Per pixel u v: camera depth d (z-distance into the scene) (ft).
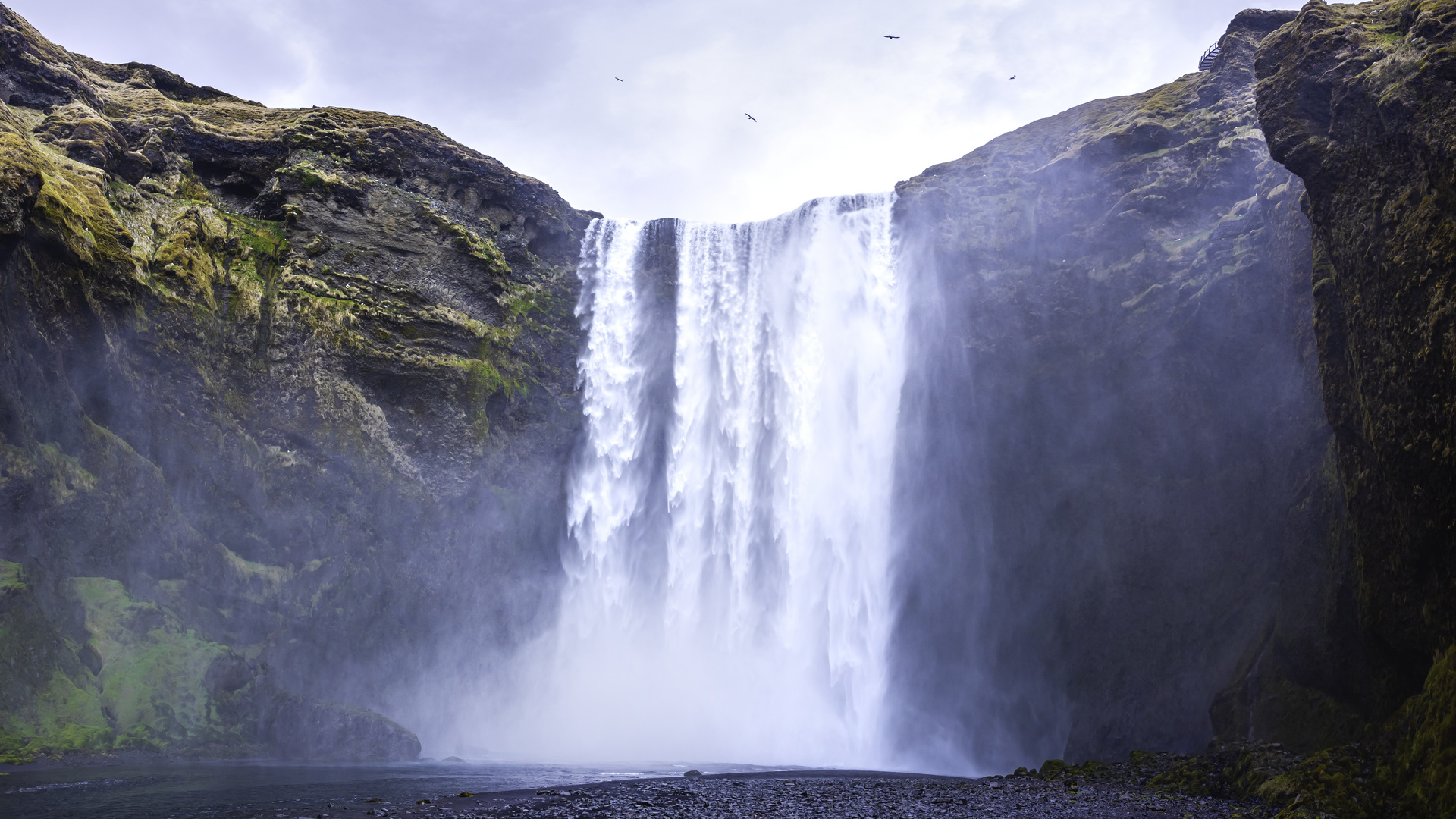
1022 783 67.10
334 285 109.60
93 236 86.53
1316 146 59.26
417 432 111.24
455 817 42.04
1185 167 104.99
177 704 75.25
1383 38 59.21
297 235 110.01
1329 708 69.05
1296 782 52.03
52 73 100.01
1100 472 106.22
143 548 86.69
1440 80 48.88
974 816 47.52
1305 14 62.85
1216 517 94.89
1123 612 101.60
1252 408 92.22
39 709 67.05
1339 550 68.33
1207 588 94.48
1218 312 95.04
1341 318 60.90
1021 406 112.16
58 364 82.07
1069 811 50.08
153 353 92.38
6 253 74.54
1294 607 74.33
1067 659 105.91
